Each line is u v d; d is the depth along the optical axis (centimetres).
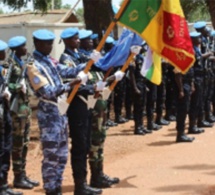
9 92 633
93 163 663
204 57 1052
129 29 580
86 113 595
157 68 671
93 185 667
